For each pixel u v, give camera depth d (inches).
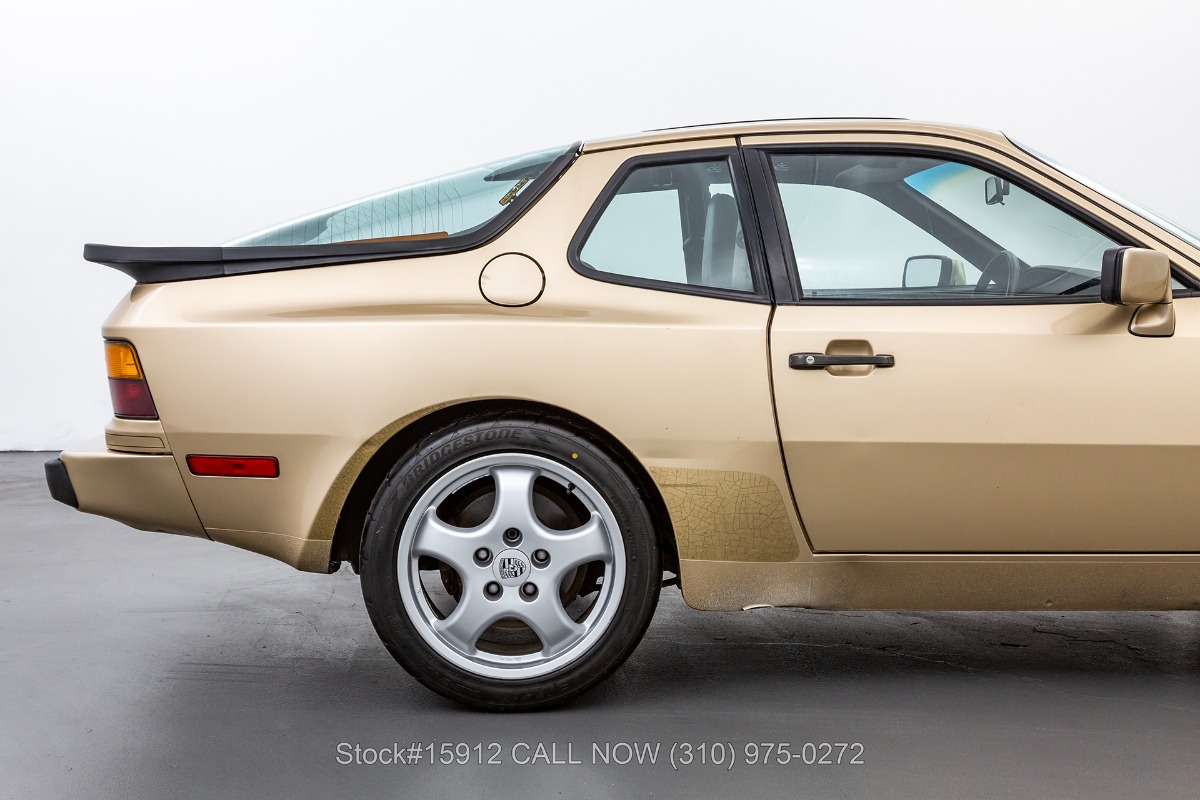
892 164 85.3
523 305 81.7
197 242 256.7
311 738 79.5
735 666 98.3
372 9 254.1
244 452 81.7
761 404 80.4
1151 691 90.5
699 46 253.8
